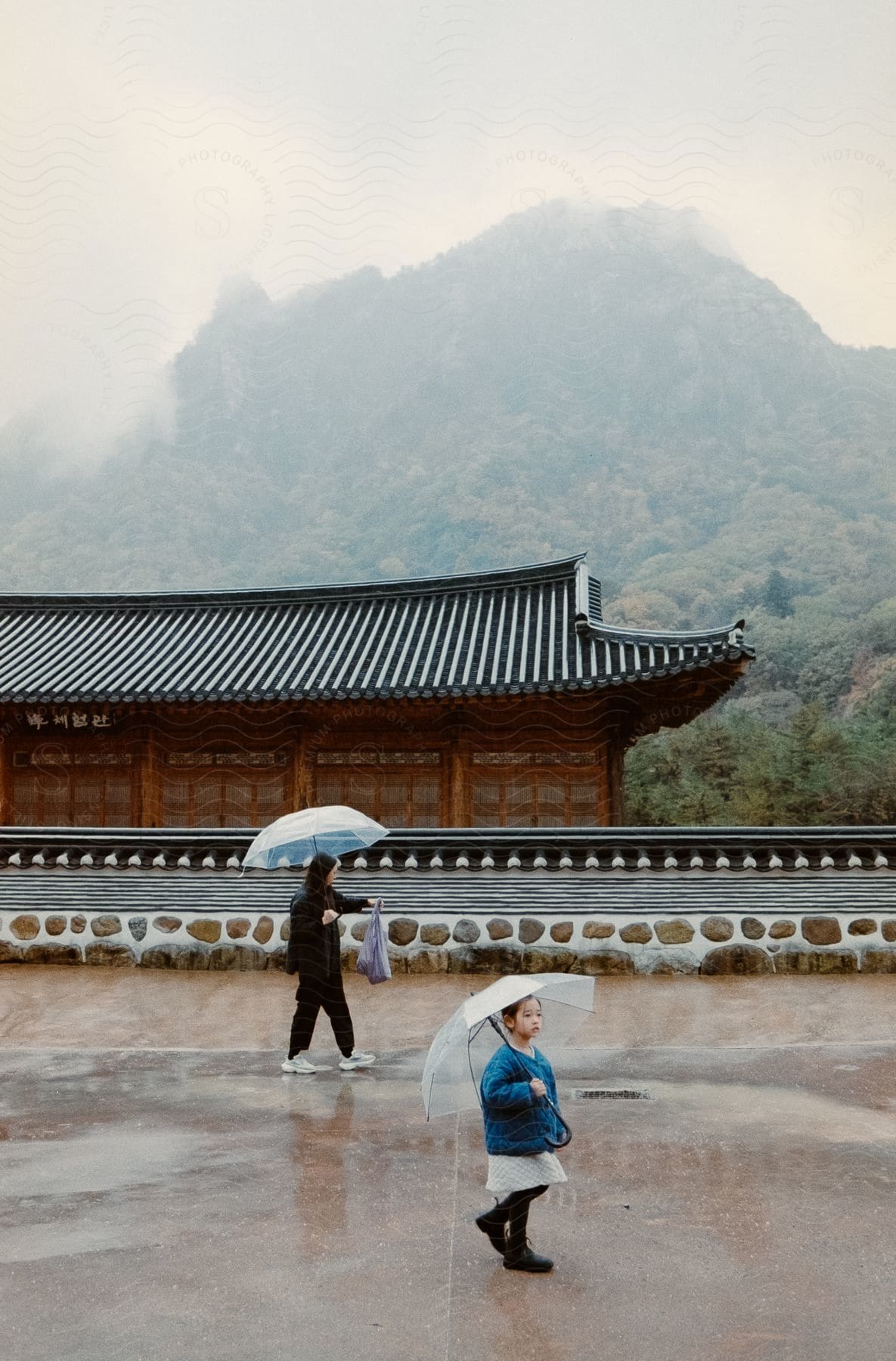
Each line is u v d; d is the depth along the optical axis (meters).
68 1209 5.70
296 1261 5.02
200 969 13.38
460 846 14.17
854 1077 8.41
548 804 22.20
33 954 13.66
